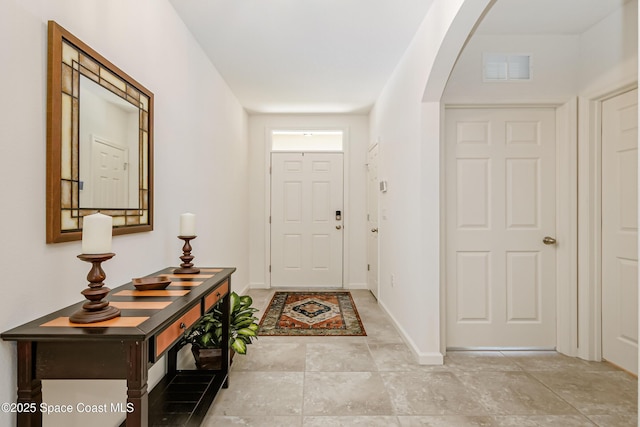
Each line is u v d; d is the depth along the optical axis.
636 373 2.21
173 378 1.98
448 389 2.03
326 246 4.68
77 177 1.24
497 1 2.11
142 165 1.69
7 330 0.98
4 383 0.97
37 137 1.09
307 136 5.09
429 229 2.37
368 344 2.71
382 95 3.62
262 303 3.90
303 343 2.72
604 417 1.76
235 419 1.72
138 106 1.65
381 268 3.72
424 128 2.37
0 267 0.97
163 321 1.06
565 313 2.56
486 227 2.62
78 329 0.98
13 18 1.00
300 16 2.22
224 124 3.29
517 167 2.62
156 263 1.89
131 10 1.64
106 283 1.44
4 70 0.98
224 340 2.01
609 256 2.39
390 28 2.39
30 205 1.06
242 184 4.15
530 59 2.54
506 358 2.49
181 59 2.24
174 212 2.12
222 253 3.22
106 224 1.09
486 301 2.63
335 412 1.79
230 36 2.46
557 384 2.10
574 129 2.51
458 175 2.61
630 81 2.13
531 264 2.63
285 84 3.41
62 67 1.16
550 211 2.62
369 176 4.46
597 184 2.44
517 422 1.71
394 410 1.81
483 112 2.61
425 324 2.38
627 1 2.10
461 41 1.93
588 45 2.43
